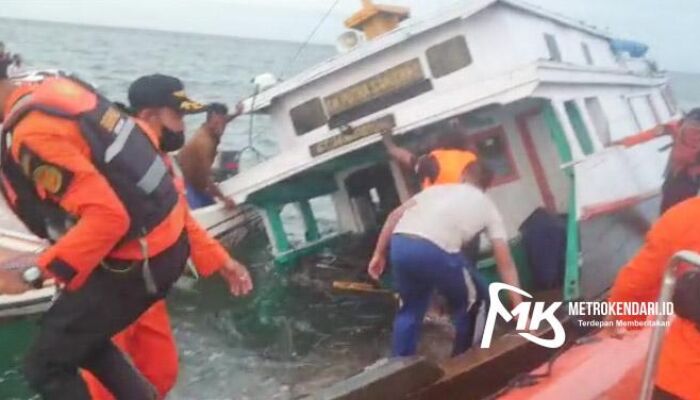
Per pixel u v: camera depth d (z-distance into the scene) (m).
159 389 3.98
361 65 8.30
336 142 8.09
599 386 3.92
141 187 3.03
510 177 8.02
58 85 2.92
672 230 3.16
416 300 5.67
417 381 4.42
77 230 2.82
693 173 6.52
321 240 9.94
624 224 7.84
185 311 8.36
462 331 5.70
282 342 7.53
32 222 3.08
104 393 3.68
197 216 9.66
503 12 7.75
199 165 9.92
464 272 5.51
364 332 7.79
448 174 5.55
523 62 7.86
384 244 5.89
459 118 7.72
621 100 9.61
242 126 21.61
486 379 4.88
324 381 6.69
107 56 43.00
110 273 3.07
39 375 3.08
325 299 8.69
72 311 3.07
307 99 8.69
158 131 3.59
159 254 3.11
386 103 8.25
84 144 2.88
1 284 3.08
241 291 3.98
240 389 6.51
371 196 9.88
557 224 7.38
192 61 47.09
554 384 4.00
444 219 5.39
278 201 9.71
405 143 8.14
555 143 7.22
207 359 7.12
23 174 2.95
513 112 7.89
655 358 2.86
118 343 3.84
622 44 12.18
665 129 7.53
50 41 49.72
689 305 2.90
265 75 9.30
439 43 7.95
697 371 2.97
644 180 8.55
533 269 7.40
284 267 9.62
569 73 7.74
